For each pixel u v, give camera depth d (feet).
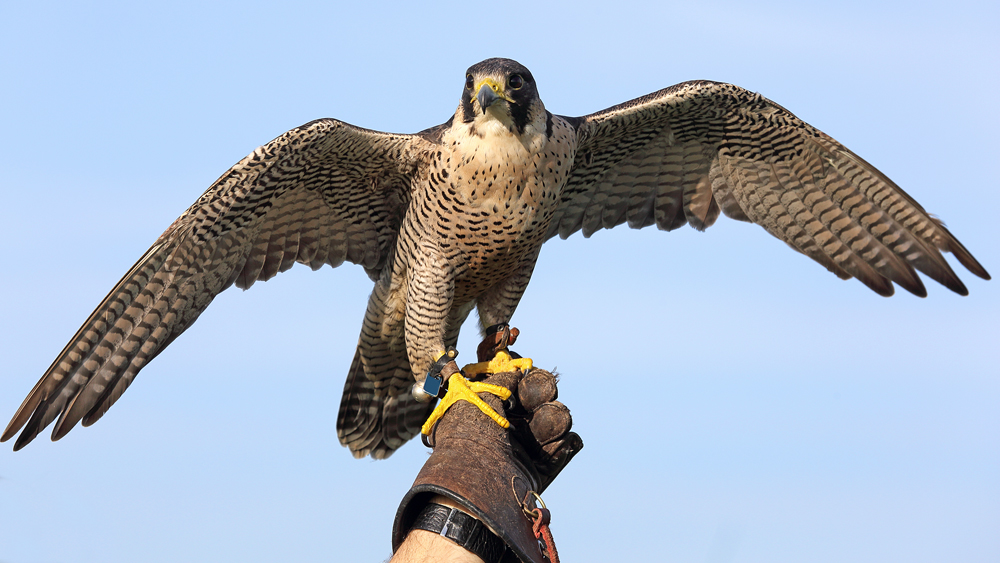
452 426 12.06
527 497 10.32
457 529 9.59
